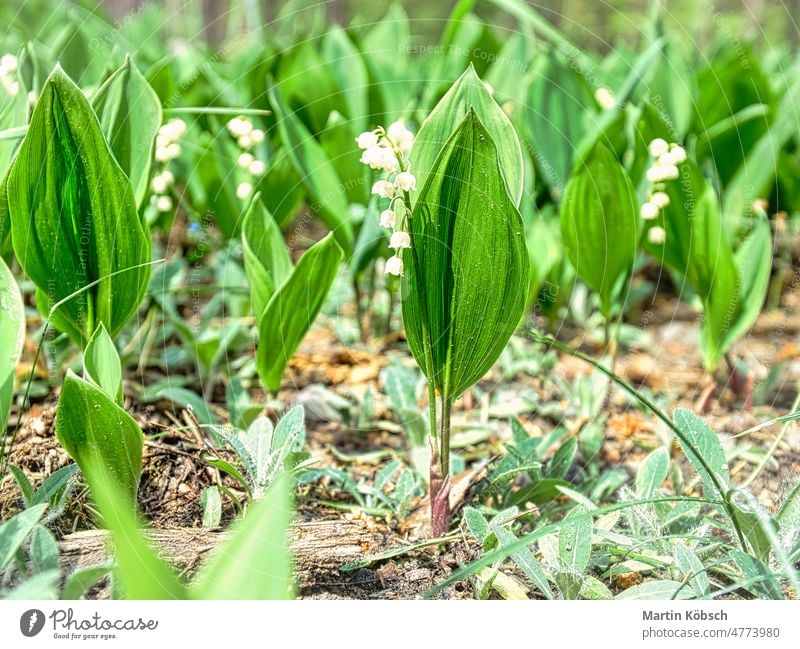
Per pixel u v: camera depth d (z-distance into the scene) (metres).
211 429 0.84
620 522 0.82
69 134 0.76
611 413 0.97
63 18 1.30
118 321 0.81
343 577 0.77
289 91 1.07
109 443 0.73
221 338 0.96
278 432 0.80
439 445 0.80
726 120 1.14
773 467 0.89
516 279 0.74
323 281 0.85
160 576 0.66
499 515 0.77
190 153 1.05
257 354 0.86
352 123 1.02
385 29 1.30
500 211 0.73
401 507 0.82
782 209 1.25
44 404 0.90
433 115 0.75
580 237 0.92
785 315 1.27
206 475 0.82
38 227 0.78
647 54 1.04
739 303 0.95
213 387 0.99
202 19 1.47
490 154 0.72
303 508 0.84
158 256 1.15
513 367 1.02
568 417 0.97
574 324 1.23
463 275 0.74
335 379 1.04
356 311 1.14
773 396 1.03
